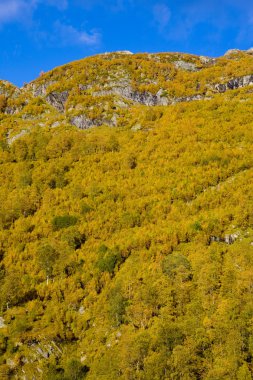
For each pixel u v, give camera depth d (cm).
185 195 7119
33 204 7806
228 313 4484
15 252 6378
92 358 4728
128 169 8494
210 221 6191
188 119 10025
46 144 10100
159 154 8650
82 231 6675
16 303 5491
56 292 5566
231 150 8125
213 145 8431
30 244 6569
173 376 4003
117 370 4291
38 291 5616
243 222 6097
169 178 7712
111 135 9875
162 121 10481
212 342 4262
